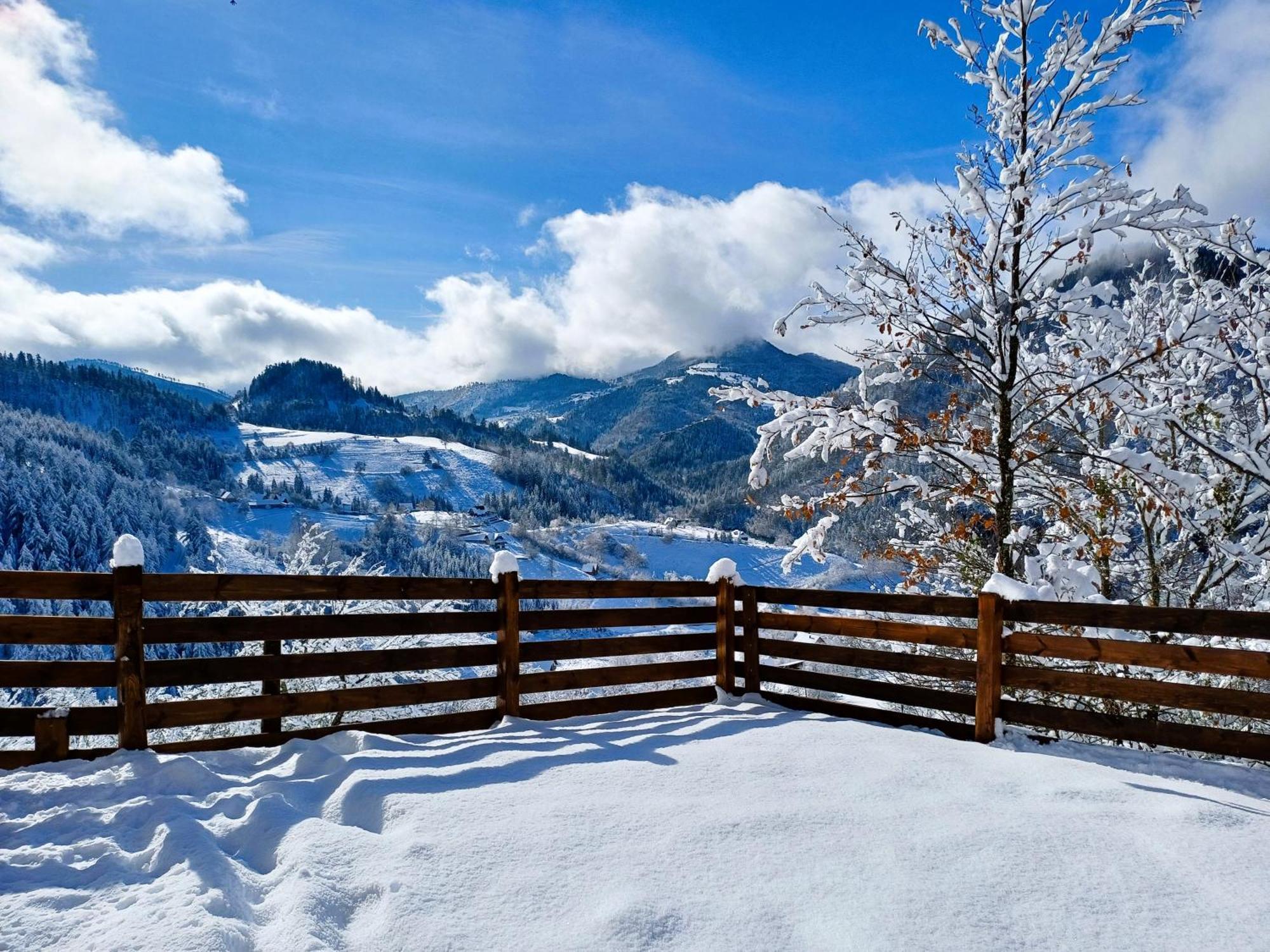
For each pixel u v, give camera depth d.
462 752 4.71
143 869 3.13
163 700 4.70
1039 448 8.91
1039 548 8.46
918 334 8.40
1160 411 7.84
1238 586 8.95
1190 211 7.73
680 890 3.03
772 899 2.99
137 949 2.47
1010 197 7.99
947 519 10.00
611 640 6.25
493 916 2.82
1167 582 8.95
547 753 4.72
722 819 3.68
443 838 3.38
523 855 3.27
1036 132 7.94
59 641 4.47
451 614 5.62
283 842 3.33
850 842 3.48
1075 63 8.09
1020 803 4.02
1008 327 8.22
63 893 2.89
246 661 4.91
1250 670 4.66
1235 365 8.29
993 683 5.46
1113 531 9.20
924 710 7.60
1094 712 5.18
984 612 5.50
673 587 6.60
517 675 5.77
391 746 4.79
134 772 4.20
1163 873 3.23
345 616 5.21
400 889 2.94
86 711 4.54
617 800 3.91
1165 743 4.94
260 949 2.61
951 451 8.41
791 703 6.50
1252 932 2.83
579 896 2.97
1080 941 2.76
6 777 4.11
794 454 8.55
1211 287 8.50
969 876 3.19
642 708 6.36
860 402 8.77
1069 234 7.78
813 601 6.39
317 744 4.75
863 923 2.84
